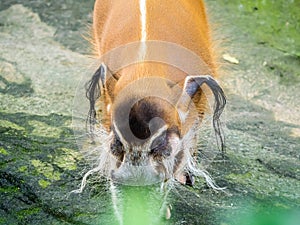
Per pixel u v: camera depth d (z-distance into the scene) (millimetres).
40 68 11000
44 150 8500
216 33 10227
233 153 9031
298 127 10203
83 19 12625
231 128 9844
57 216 7426
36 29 12258
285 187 8336
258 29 12641
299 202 8008
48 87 10438
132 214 6898
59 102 10016
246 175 8508
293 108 10773
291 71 11688
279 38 12500
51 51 11594
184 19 8000
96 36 9078
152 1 7930
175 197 7816
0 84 10383
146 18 7660
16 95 10102
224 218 7574
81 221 7340
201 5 9094
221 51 10906
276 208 7809
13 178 7922
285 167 8820
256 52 12047
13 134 8828
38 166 8164
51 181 7934
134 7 7898
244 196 8016
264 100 10883
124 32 7660
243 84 11203
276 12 12984
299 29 12688
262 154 9125
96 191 7777
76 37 12102
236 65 11641
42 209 7504
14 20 12469
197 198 7879
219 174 8453
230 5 13125
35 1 13023
